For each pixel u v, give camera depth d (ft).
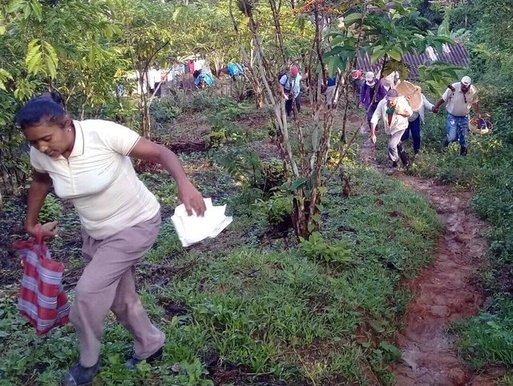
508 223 27.86
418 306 21.63
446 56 66.23
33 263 11.69
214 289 17.60
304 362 14.84
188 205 10.62
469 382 17.63
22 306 12.07
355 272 20.25
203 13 39.58
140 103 43.37
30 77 26.63
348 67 21.29
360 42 19.52
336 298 17.74
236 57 44.80
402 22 20.36
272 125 24.03
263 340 15.11
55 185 11.05
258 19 24.57
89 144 10.73
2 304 16.24
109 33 18.85
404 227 26.14
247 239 22.75
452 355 19.03
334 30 21.15
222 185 31.91
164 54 39.58
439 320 21.02
